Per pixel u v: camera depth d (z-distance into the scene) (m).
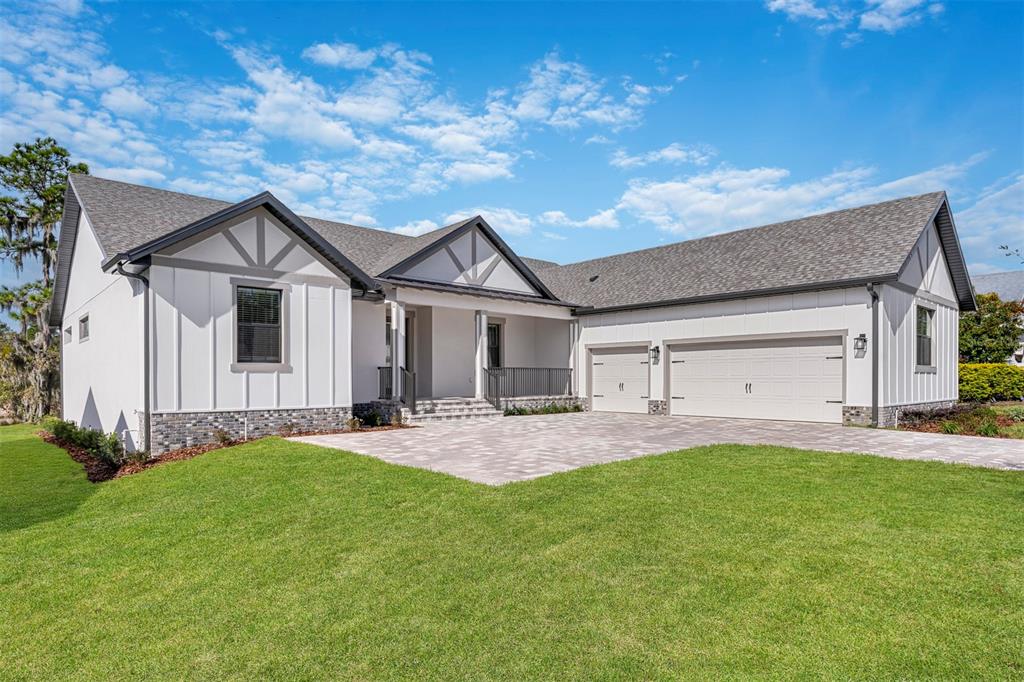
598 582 4.61
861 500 6.60
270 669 3.61
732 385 16.69
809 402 15.12
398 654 3.72
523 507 6.51
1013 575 4.55
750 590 4.39
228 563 5.33
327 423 13.55
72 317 18.14
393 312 15.49
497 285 19.47
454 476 8.05
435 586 4.65
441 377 19.30
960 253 17.83
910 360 15.70
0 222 27.92
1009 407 18.92
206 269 11.95
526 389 21.80
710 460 8.98
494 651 3.72
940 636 3.72
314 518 6.48
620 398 19.59
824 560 4.89
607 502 6.64
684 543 5.34
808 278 15.19
